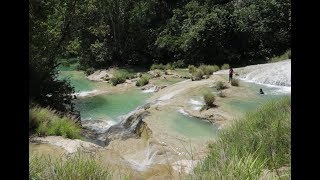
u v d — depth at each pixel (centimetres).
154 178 720
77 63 3988
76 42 2000
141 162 998
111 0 3912
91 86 2986
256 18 3562
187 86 2231
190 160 849
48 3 1761
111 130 1504
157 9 4369
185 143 1184
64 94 1866
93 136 1441
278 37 3484
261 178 440
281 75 2264
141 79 2806
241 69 2577
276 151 621
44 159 579
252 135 735
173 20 4091
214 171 457
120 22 4047
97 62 3928
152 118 1511
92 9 2075
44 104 1652
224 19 3547
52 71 1848
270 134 704
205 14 3800
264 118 909
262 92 1962
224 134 890
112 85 2934
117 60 4009
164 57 3884
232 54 3484
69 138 1046
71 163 518
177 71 3222
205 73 2789
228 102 1758
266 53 3506
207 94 1717
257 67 2528
